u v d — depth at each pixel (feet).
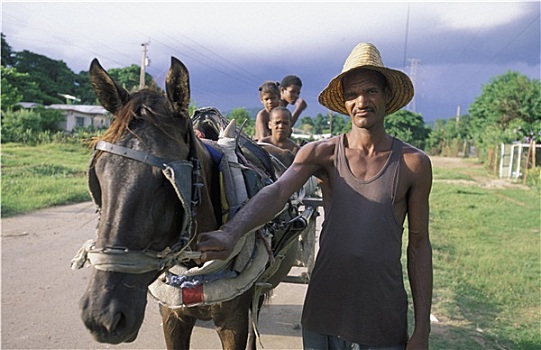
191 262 8.00
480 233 31.91
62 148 75.36
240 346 9.32
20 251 22.12
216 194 8.50
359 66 6.91
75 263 6.26
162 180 6.05
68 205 33.73
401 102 7.85
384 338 7.01
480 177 84.94
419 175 7.04
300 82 22.34
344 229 7.06
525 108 104.53
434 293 19.10
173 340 9.49
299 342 14.47
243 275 8.21
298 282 14.32
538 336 15.07
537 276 21.83
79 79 200.23
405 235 29.81
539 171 69.36
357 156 7.23
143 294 5.97
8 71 145.28
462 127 206.59
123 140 6.14
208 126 10.40
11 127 86.84
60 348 13.26
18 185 38.22
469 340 14.87
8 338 13.66
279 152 14.12
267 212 6.93
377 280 6.94
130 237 5.78
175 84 6.48
